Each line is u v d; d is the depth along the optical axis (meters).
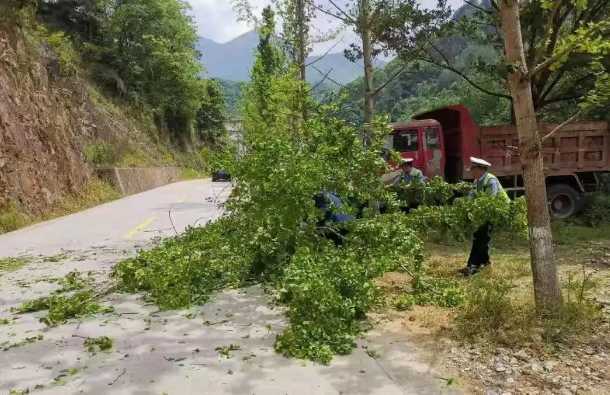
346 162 7.20
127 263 7.86
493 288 6.07
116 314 6.24
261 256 7.61
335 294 5.34
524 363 4.48
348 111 9.69
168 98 56.44
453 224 7.38
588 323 5.22
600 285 7.06
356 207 7.57
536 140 5.40
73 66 33.19
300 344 4.91
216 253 7.91
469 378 4.25
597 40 5.11
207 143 68.44
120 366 4.62
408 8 12.58
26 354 4.94
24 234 14.20
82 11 47.03
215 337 5.36
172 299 6.49
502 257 9.32
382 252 6.43
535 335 5.00
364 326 5.57
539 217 5.43
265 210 6.77
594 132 13.09
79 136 28.27
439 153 12.82
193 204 22.84
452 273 8.09
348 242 7.03
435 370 4.43
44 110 22.34
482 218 7.27
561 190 13.27
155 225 15.59
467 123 12.70
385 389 4.09
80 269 9.21
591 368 4.33
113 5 51.47
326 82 13.59
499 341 4.95
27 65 21.92
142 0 52.06
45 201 19.47
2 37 20.36
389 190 8.61
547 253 5.38
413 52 13.58
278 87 12.72
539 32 14.52
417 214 7.58
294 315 5.40
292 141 7.26
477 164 8.18
